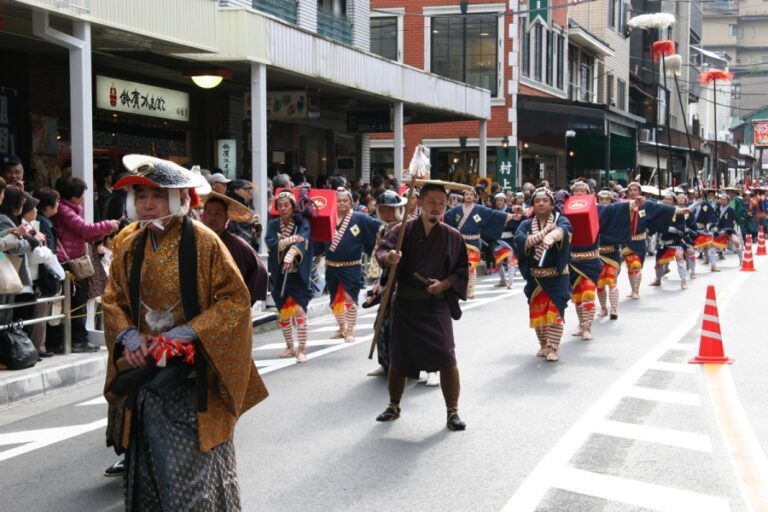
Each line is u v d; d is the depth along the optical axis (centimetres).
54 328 1041
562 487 617
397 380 789
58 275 979
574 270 1216
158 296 463
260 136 1567
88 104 1152
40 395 925
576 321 1405
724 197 2508
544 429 764
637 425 775
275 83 1881
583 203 1204
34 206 949
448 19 3528
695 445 714
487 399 873
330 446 720
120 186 457
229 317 455
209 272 462
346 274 1217
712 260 2297
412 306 763
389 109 2322
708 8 12050
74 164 1148
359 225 1213
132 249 471
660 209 1655
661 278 1997
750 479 632
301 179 2044
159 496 458
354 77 1912
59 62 1609
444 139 3547
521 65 3609
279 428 775
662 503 586
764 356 1094
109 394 478
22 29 1268
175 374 453
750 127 8112
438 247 753
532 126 3500
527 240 1052
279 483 632
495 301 1664
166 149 1873
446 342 757
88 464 687
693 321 1388
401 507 583
